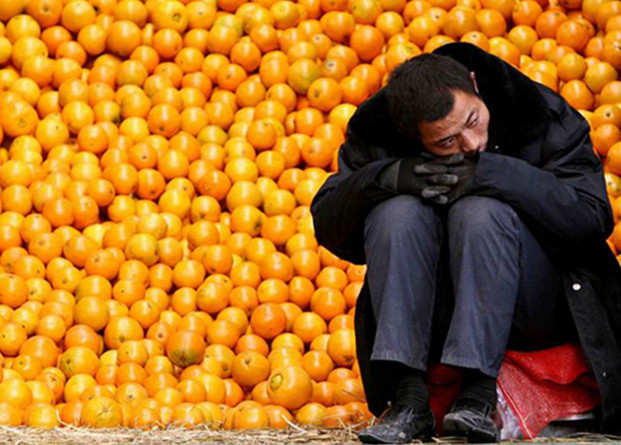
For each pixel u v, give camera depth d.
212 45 19.38
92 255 16.11
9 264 16.25
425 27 19.28
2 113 17.98
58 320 15.12
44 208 16.83
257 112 18.59
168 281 16.47
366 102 10.44
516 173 9.48
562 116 10.29
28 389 13.55
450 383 10.41
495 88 10.03
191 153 17.97
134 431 11.62
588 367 10.12
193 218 17.39
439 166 9.54
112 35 19.08
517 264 9.42
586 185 9.92
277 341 15.60
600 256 9.98
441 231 9.82
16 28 19.05
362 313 10.34
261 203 17.72
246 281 16.33
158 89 18.69
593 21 19.42
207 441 10.74
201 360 14.88
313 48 19.19
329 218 10.20
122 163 17.50
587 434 10.00
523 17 19.52
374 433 9.15
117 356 14.90
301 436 11.15
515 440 9.83
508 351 10.20
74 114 18.11
